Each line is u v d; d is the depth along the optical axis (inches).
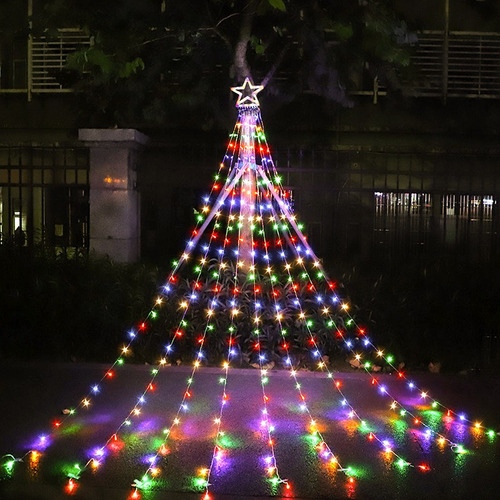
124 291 328.2
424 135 520.1
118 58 335.6
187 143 514.0
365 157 514.0
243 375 270.8
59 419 220.1
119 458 189.8
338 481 176.9
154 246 510.9
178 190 511.8
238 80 352.5
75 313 307.7
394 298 331.3
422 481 177.8
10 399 239.9
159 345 296.7
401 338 299.4
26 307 307.3
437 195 529.7
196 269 340.8
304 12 360.2
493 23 505.7
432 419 224.7
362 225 519.8
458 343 298.5
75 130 536.1
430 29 503.2
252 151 335.6
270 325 297.3
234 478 177.5
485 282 371.9
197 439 203.5
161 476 178.1
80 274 358.3
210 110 444.1
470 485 175.6
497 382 266.1
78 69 367.9
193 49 402.9
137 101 425.7
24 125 541.0
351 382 263.4
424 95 504.4
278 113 516.4
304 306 312.0
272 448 197.0
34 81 542.0
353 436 208.4
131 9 336.2
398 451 197.3
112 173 428.5
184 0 353.4
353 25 343.6
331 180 507.2
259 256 423.5
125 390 250.4
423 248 505.7
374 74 402.3
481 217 481.7
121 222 428.8
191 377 265.9
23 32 350.9
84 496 167.6
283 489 171.8
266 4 306.0
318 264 343.0
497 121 514.9
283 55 374.0
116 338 299.9
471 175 480.7
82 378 265.4
